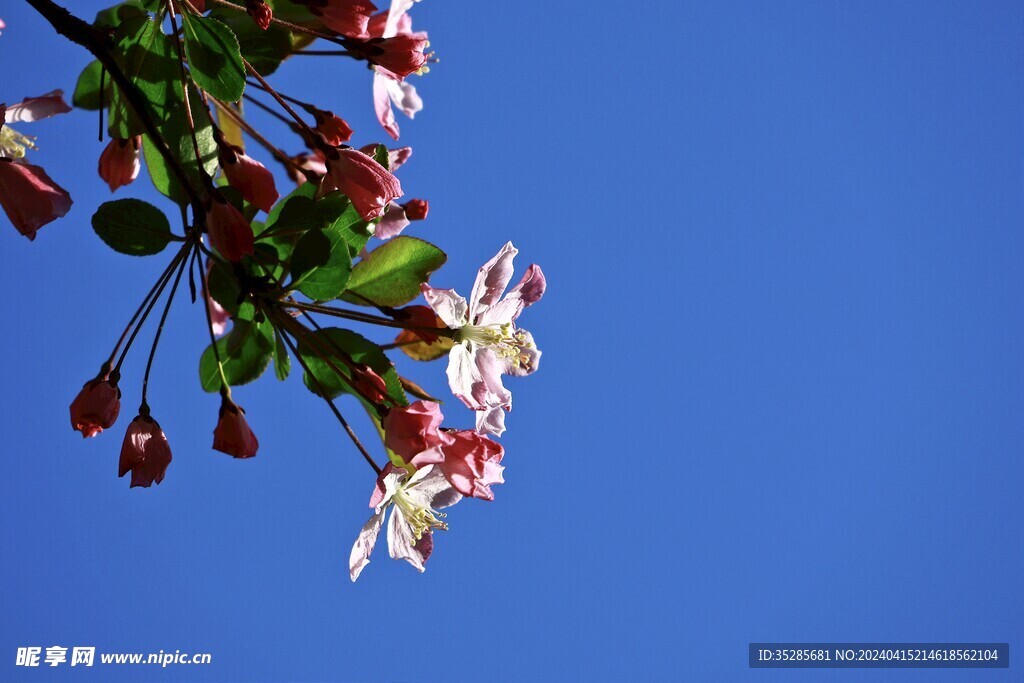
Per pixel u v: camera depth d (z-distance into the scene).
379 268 0.57
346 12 0.58
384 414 0.56
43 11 0.55
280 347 0.58
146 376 0.56
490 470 0.57
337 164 0.56
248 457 0.57
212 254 0.56
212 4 0.57
